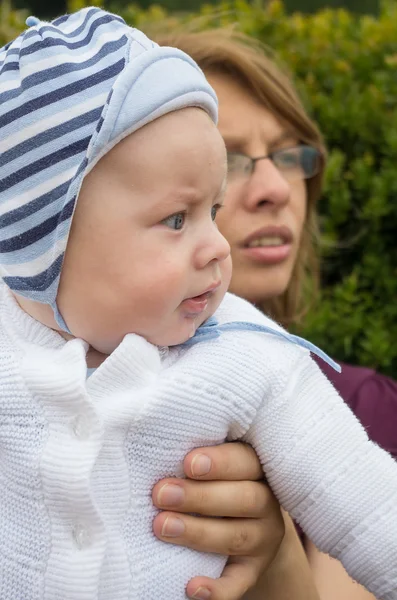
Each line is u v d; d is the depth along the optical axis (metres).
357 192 3.13
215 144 1.27
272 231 2.06
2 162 1.27
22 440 1.29
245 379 1.35
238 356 1.37
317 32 3.47
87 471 1.23
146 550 1.30
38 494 1.27
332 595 1.76
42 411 1.29
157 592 1.30
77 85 1.24
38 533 1.27
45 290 1.28
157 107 1.21
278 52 3.28
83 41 1.30
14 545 1.28
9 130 1.26
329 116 3.20
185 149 1.22
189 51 2.16
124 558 1.27
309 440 1.36
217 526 1.38
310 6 9.48
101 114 1.20
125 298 1.24
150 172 1.21
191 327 1.32
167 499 1.31
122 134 1.20
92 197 1.23
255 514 1.43
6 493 1.31
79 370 1.28
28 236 1.27
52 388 1.28
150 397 1.29
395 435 2.04
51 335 1.38
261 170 2.06
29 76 1.25
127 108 1.20
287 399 1.37
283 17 3.54
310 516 1.37
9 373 1.33
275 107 2.14
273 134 2.14
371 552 1.32
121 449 1.29
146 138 1.22
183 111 1.25
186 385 1.31
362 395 2.09
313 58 3.36
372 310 3.04
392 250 3.11
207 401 1.32
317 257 2.83
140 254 1.23
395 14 3.47
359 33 3.50
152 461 1.32
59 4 8.34
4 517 1.30
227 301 1.56
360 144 3.19
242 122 2.09
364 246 3.13
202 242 1.26
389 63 3.24
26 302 1.40
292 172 2.20
